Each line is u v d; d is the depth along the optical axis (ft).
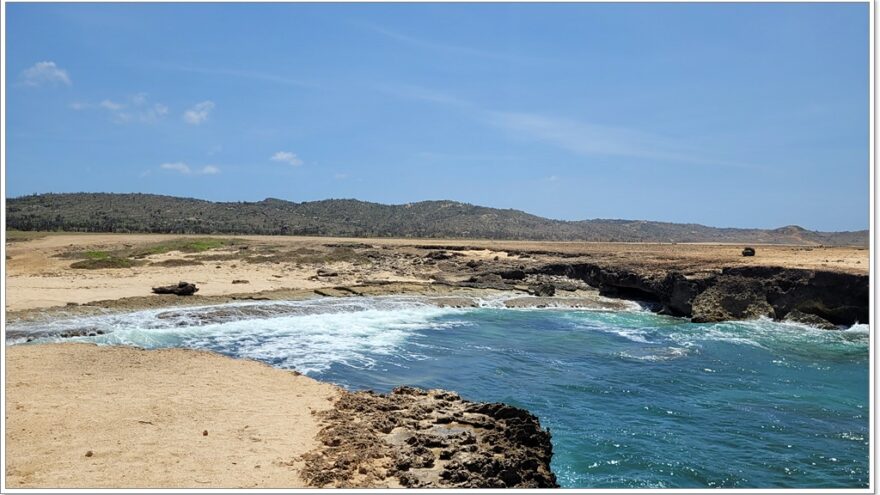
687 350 86.02
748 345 89.56
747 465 47.78
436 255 183.11
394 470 34.22
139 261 152.46
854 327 100.94
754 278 115.34
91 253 167.73
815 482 45.27
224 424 41.42
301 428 40.81
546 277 156.76
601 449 49.62
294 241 243.19
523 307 124.88
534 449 39.58
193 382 51.60
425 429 40.37
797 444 51.85
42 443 37.65
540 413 57.36
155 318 90.74
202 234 341.21
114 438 38.63
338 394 49.03
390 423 41.39
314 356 74.54
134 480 32.65
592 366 75.82
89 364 56.85
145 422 41.57
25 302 94.63
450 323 104.06
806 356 82.84
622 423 55.52
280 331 89.86
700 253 166.91
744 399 63.31
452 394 48.11
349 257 176.65
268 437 39.09
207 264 154.92
